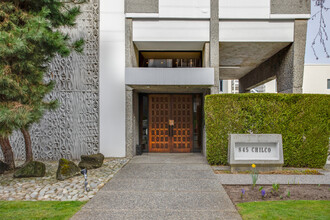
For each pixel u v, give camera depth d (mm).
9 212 3393
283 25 7539
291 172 5801
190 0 7602
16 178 5336
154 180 5164
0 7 4414
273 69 9156
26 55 4543
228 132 6582
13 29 4277
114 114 7777
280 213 3264
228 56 9359
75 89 7773
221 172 5871
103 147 7762
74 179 5230
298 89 7520
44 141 7738
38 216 3260
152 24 7699
